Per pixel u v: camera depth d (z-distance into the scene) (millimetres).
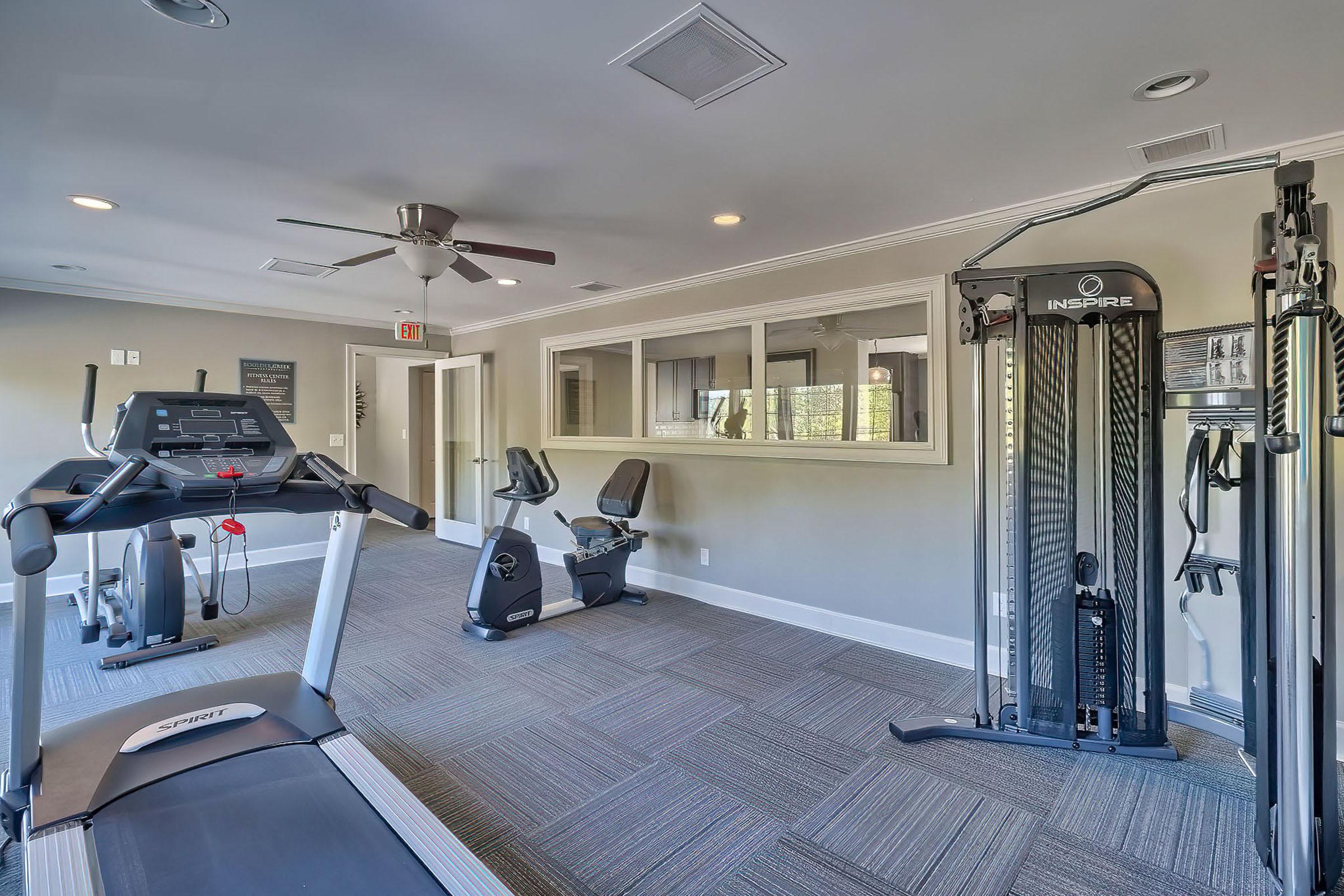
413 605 4359
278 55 1732
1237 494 2350
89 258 3820
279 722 2055
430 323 6273
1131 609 2363
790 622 3973
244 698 2178
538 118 2098
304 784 1755
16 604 1680
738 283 4141
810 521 3871
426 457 8266
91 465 1851
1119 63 1788
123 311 4848
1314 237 1560
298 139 2248
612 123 2131
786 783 2236
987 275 2383
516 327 5945
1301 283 1572
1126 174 2611
